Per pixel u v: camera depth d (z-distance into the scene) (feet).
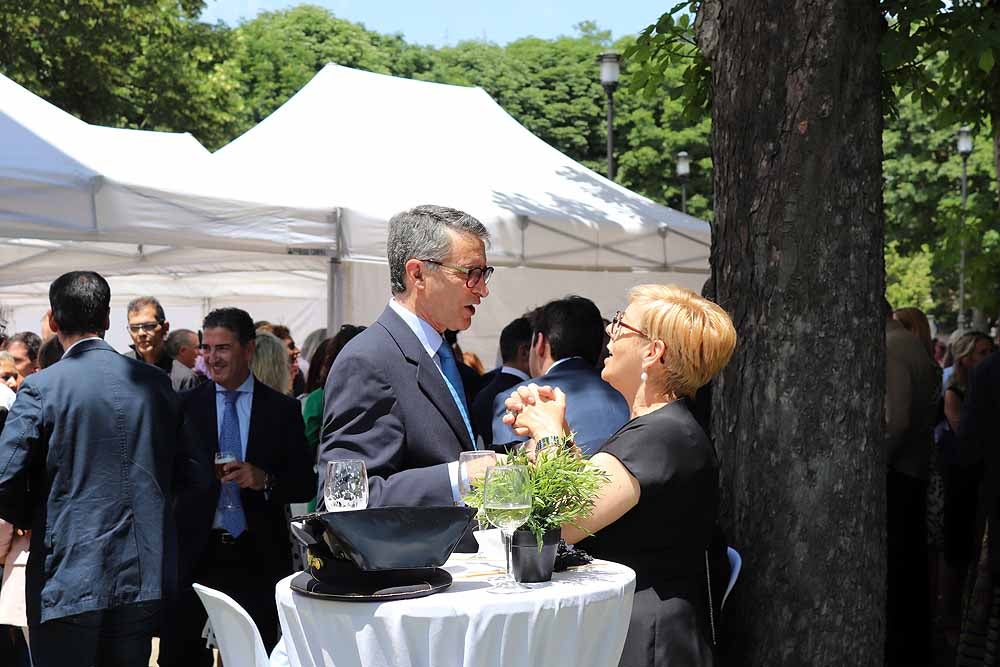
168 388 13.01
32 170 15.67
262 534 15.07
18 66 56.75
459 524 7.59
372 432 9.34
